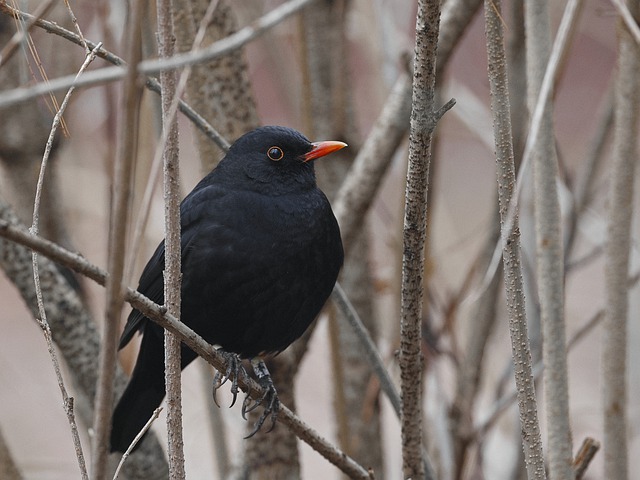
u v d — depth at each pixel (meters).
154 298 9.17
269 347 9.23
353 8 12.84
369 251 11.98
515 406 11.24
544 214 7.27
